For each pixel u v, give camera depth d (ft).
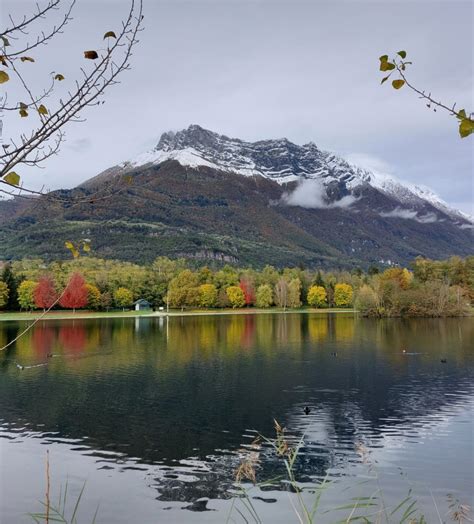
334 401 120.47
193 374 155.94
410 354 196.65
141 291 513.45
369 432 96.22
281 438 26.35
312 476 74.43
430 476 74.08
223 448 87.30
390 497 67.10
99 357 192.85
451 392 129.70
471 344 226.17
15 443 90.12
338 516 61.11
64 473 75.97
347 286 548.31
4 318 390.83
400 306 395.75
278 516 61.46
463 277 455.63
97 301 465.06
